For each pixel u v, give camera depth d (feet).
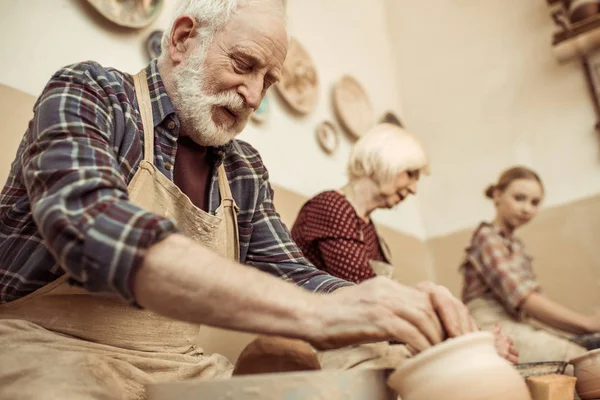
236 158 3.61
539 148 9.11
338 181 8.09
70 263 1.85
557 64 9.20
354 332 1.93
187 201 2.97
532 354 5.69
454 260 9.60
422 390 1.81
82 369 2.20
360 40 10.28
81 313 2.57
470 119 10.03
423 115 10.61
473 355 1.85
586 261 8.17
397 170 5.37
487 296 6.59
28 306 2.53
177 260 1.82
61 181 2.01
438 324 2.02
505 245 6.73
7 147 4.18
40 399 2.02
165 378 2.70
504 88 9.74
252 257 3.52
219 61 3.05
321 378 1.76
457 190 9.89
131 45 5.54
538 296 6.19
